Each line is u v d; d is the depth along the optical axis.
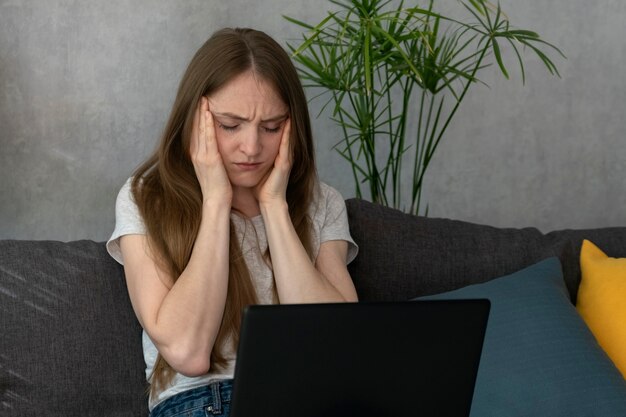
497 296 2.28
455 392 1.52
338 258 2.31
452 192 3.63
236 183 2.17
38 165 3.28
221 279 2.06
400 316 1.45
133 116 3.33
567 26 3.62
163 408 2.05
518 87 3.61
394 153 3.56
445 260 2.45
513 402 2.08
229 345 2.12
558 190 3.69
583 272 2.46
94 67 3.28
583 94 3.67
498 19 3.25
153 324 2.00
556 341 2.17
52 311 2.14
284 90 2.14
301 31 3.41
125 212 2.16
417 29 2.97
